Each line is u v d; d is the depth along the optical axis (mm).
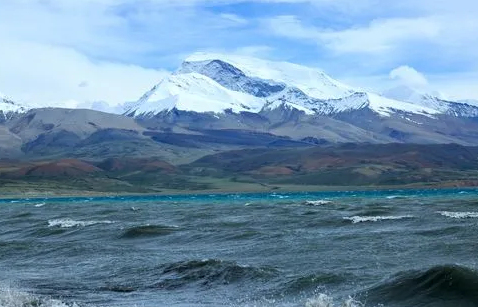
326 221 60000
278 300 25000
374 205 94875
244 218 71375
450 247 36125
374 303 23297
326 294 25188
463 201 99188
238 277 29891
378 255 34969
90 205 149500
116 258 39719
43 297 26750
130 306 24875
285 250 39469
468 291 22734
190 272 31859
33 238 57844
